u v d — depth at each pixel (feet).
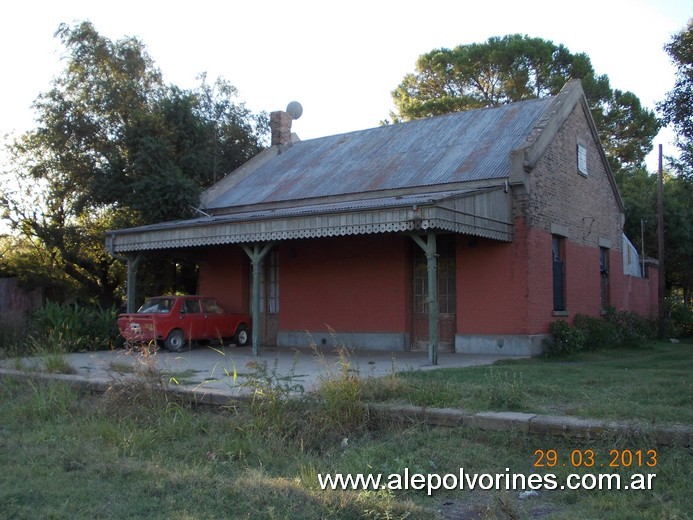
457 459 21.61
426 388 27.99
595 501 18.04
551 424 22.67
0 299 81.41
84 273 91.25
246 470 21.57
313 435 24.62
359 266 59.72
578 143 63.72
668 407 25.31
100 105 78.02
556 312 56.44
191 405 30.09
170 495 19.08
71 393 32.58
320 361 32.65
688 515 16.53
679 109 52.65
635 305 80.59
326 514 17.38
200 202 70.79
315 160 72.28
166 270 78.23
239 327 63.00
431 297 44.04
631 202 102.37
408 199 50.49
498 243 52.90
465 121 66.95
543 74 115.34
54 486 19.93
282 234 48.52
